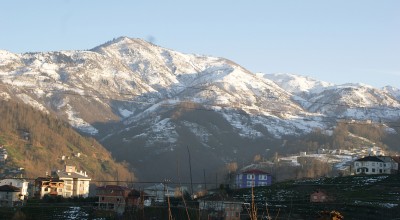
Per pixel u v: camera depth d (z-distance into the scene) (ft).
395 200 443.73
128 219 354.95
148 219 331.77
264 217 320.29
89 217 406.00
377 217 368.68
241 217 314.76
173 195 425.28
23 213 401.70
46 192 583.17
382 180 553.23
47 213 415.23
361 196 476.13
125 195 437.99
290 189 531.91
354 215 380.99
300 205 420.77
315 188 526.57
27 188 614.34
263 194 507.30
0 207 428.56
